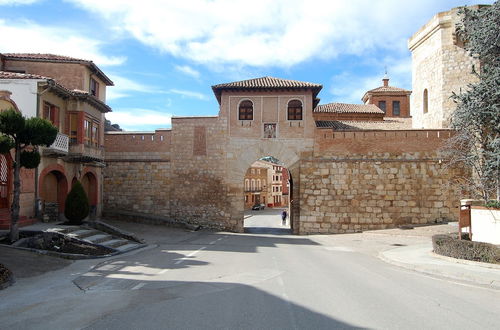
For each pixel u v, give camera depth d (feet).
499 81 49.67
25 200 60.44
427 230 81.00
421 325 20.85
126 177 98.94
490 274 35.91
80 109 74.43
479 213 49.14
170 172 97.60
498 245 45.19
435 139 89.10
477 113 53.42
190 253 51.44
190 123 97.55
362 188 90.43
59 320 21.35
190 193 96.43
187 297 26.55
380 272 39.45
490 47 53.21
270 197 305.73
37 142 46.83
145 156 98.78
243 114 96.07
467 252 43.60
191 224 95.45
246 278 33.86
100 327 20.10
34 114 61.67
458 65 92.53
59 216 71.82
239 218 94.48
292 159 93.56
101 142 88.63
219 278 33.73
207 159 96.32
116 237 60.70
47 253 43.52
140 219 93.56
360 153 91.20
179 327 20.01
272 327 20.06
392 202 89.30
